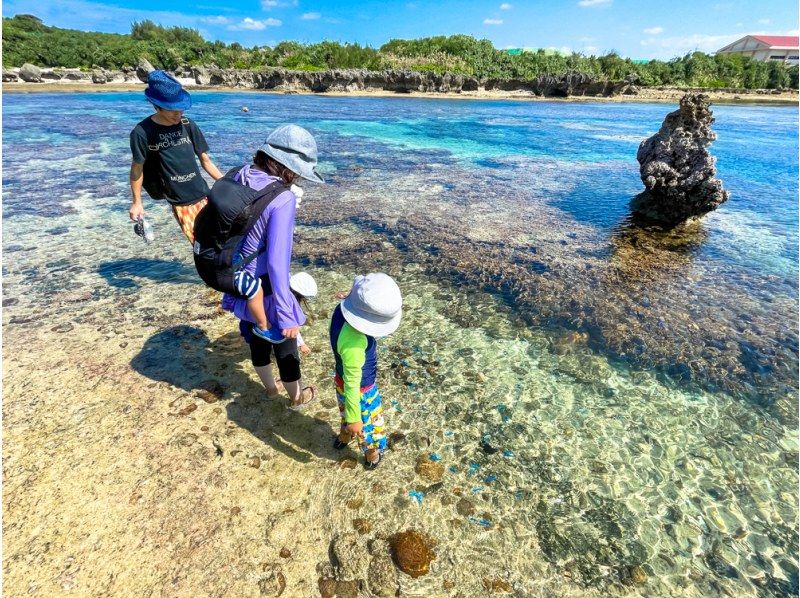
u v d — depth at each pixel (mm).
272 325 2617
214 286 2402
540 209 8117
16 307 4445
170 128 3893
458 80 42719
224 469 2756
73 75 36844
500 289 5234
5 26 42812
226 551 2312
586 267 5844
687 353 4195
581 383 3791
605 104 36750
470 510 2629
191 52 47656
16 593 2041
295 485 2695
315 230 6824
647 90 45656
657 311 4875
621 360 4098
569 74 42938
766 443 3248
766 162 12531
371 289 2297
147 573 2182
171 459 2789
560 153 13445
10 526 2336
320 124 18391
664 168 7391
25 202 7684
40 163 10406
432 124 19688
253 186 2303
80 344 3865
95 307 4488
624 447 3162
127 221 6969
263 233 2320
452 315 4711
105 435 2928
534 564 2365
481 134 17047
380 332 2303
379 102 32062
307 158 2375
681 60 54031
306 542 2393
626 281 5500
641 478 2924
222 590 2146
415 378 3760
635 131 18547
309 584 2205
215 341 3992
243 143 13023
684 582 2324
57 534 2314
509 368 3939
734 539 2557
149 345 3887
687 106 7387
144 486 2605
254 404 3291
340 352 2383
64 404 3164
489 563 2354
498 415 3398
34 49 40531
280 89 41156
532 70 47469
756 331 4559
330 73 40938
